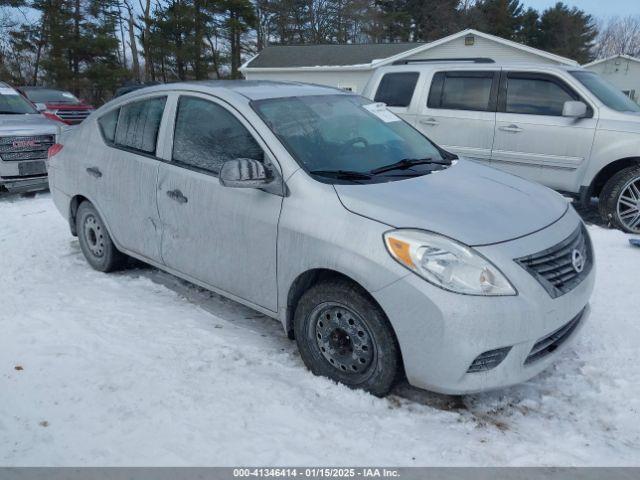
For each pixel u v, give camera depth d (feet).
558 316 9.62
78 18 118.11
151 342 12.29
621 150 21.12
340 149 12.09
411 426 9.56
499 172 13.16
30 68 121.70
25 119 30.01
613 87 24.07
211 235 12.50
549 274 9.71
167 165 13.48
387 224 9.75
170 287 15.74
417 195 10.62
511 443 9.14
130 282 16.08
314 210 10.54
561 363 11.61
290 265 10.87
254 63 99.14
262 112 12.09
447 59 26.78
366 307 9.85
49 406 9.84
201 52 126.72
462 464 8.62
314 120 12.59
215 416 9.64
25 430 9.19
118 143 15.25
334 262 10.01
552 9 177.88
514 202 10.94
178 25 123.85
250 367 11.39
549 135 22.57
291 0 154.20
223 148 12.34
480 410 10.07
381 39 160.76
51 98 60.08
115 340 12.32
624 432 9.48
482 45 79.97
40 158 28.96
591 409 10.10
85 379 10.69
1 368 11.05
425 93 25.53
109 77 115.44
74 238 20.71
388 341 9.73
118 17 129.39
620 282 16.24
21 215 24.82
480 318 8.96
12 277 16.51
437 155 13.67
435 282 9.09
